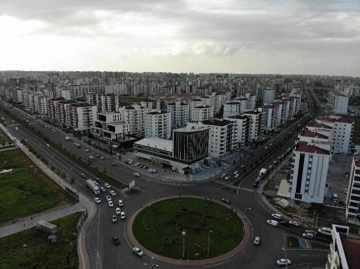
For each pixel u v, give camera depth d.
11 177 168.25
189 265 96.31
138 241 109.06
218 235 113.69
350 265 65.56
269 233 116.00
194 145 184.00
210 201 142.12
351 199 128.12
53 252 100.12
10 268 91.38
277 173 182.00
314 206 139.25
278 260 97.56
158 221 122.94
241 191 155.50
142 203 139.50
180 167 181.62
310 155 139.00
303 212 133.75
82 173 175.88
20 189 152.50
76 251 101.75
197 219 125.00
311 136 179.75
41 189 152.38
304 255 102.25
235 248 105.75
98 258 98.50
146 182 165.75
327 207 140.12
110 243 107.25
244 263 97.62
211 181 168.88
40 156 195.62
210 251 103.69
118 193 150.25
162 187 159.25
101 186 157.88
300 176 142.75
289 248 106.19
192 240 110.06
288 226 121.44
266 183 166.25
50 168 181.00
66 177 169.00
